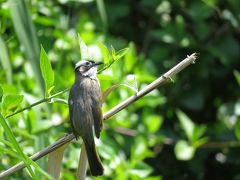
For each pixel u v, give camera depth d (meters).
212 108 15.42
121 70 10.97
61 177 10.41
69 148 10.93
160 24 14.55
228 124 14.20
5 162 9.84
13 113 7.59
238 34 15.26
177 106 14.55
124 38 14.83
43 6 12.31
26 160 6.63
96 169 8.04
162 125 14.31
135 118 12.57
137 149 11.05
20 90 10.48
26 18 9.71
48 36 12.40
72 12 13.54
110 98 11.20
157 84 7.57
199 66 14.53
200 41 14.45
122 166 10.68
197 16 14.07
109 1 14.38
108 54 7.83
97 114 8.47
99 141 10.66
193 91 14.71
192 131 12.28
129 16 14.96
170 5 14.61
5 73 10.76
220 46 14.52
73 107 8.47
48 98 7.59
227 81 15.36
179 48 14.45
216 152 14.73
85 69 8.96
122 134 12.75
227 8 14.48
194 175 14.53
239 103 14.37
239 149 14.62
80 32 12.23
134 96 7.61
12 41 11.42
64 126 10.66
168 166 14.51
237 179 13.85
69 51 12.16
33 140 10.02
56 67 11.75
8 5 9.80
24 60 11.48
